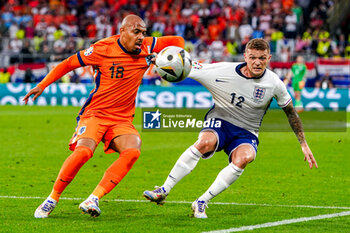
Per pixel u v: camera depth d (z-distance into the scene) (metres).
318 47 58.66
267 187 20.33
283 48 54.88
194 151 15.02
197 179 22.00
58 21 66.62
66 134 34.97
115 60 14.77
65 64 14.88
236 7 66.56
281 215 15.70
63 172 14.48
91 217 15.06
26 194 18.42
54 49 57.09
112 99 14.93
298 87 48.38
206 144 15.07
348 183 21.39
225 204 17.22
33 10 69.38
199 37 63.00
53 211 15.80
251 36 61.31
